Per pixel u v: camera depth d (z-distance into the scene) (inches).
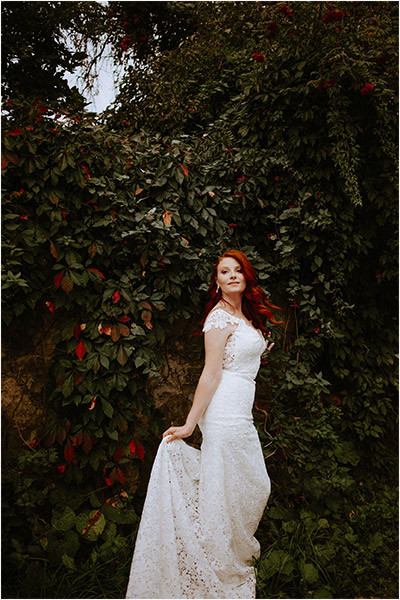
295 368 122.3
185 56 156.4
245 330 93.8
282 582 94.4
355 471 132.8
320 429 121.4
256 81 125.6
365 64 118.8
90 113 107.3
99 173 106.3
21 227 97.8
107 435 108.0
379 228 136.8
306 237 123.4
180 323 120.7
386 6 130.1
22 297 99.6
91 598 87.7
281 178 126.7
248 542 93.2
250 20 155.4
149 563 80.7
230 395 90.7
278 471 121.9
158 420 114.7
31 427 103.6
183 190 116.2
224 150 124.5
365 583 96.7
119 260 108.4
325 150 123.1
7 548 92.3
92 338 102.7
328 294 132.6
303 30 122.6
